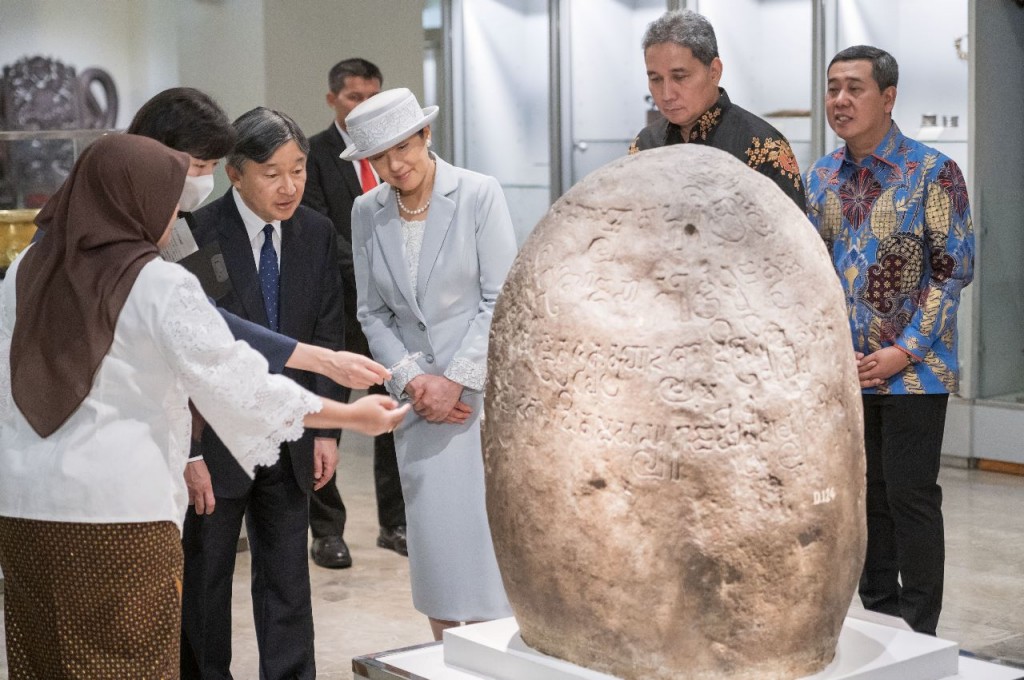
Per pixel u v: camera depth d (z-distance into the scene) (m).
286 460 3.47
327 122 6.76
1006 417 6.70
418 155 3.44
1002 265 6.80
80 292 2.36
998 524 5.72
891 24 7.03
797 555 2.08
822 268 2.16
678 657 2.11
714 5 7.82
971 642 4.25
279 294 3.48
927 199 3.71
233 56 6.25
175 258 3.22
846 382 2.15
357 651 4.32
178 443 2.46
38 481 2.36
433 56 9.15
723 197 2.12
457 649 2.39
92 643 2.41
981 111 6.71
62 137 5.14
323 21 6.74
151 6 6.00
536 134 8.88
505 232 3.52
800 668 2.14
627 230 2.14
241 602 4.90
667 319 2.08
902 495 3.77
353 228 3.68
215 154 2.90
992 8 6.67
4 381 2.45
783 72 7.59
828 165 3.92
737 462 2.04
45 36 5.89
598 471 2.11
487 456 2.33
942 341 3.75
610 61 8.56
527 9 8.79
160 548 2.40
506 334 2.28
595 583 2.14
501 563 2.31
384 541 5.58
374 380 2.88
